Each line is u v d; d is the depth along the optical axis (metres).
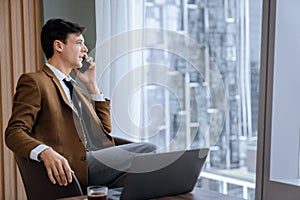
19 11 3.71
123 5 3.48
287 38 2.40
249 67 2.83
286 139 2.44
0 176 3.66
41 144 2.09
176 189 1.89
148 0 3.44
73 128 2.30
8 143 2.16
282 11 2.38
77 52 2.38
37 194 2.17
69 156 2.25
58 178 2.00
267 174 2.43
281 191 2.36
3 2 3.64
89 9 3.89
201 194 1.93
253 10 2.79
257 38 2.77
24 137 2.12
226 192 3.09
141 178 1.76
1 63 3.64
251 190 2.89
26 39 3.75
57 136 2.27
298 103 2.44
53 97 2.30
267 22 2.41
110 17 3.60
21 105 2.22
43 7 3.76
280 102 2.42
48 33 2.37
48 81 2.32
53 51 2.38
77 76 2.04
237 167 2.98
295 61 2.43
